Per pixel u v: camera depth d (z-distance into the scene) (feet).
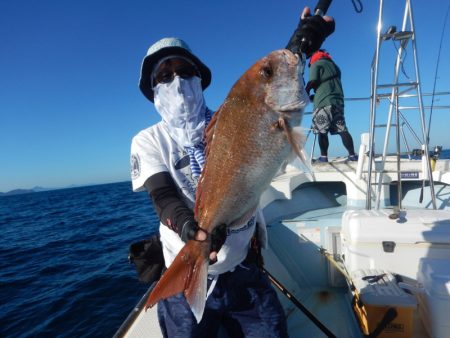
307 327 7.59
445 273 5.81
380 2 8.98
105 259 28.58
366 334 6.09
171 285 4.16
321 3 5.47
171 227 4.64
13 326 17.37
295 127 4.09
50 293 21.38
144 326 6.09
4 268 29.14
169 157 5.24
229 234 5.24
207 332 5.38
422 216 7.22
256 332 5.51
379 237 7.13
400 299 5.75
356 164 13.85
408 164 13.09
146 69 5.53
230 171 4.16
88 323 16.84
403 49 9.69
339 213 12.28
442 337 5.55
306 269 9.84
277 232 10.43
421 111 9.51
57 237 43.04
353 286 7.14
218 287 5.40
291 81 4.11
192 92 5.24
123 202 94.53
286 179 13.09
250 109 4.13
